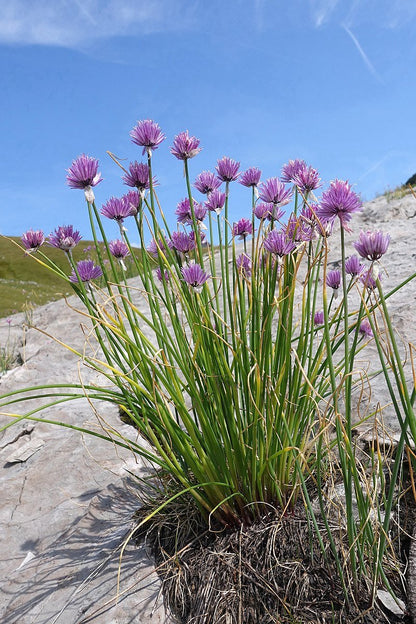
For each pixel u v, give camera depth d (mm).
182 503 2562
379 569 1882
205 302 2422
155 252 2736
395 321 3854
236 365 2295
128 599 2246
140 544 2523
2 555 2832
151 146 2297
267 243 2078
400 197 10031
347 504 1828
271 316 2219
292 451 2211
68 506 3084
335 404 1794
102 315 2166
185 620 2127
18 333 7113
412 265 5465
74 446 3670
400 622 1814
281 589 2045
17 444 4016
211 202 2465
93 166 2174
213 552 2246
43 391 4836
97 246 2338
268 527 2248
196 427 2457
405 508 2205
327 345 1787
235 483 2314
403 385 1669
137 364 2359
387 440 2604
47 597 2398
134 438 3613
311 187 2104
